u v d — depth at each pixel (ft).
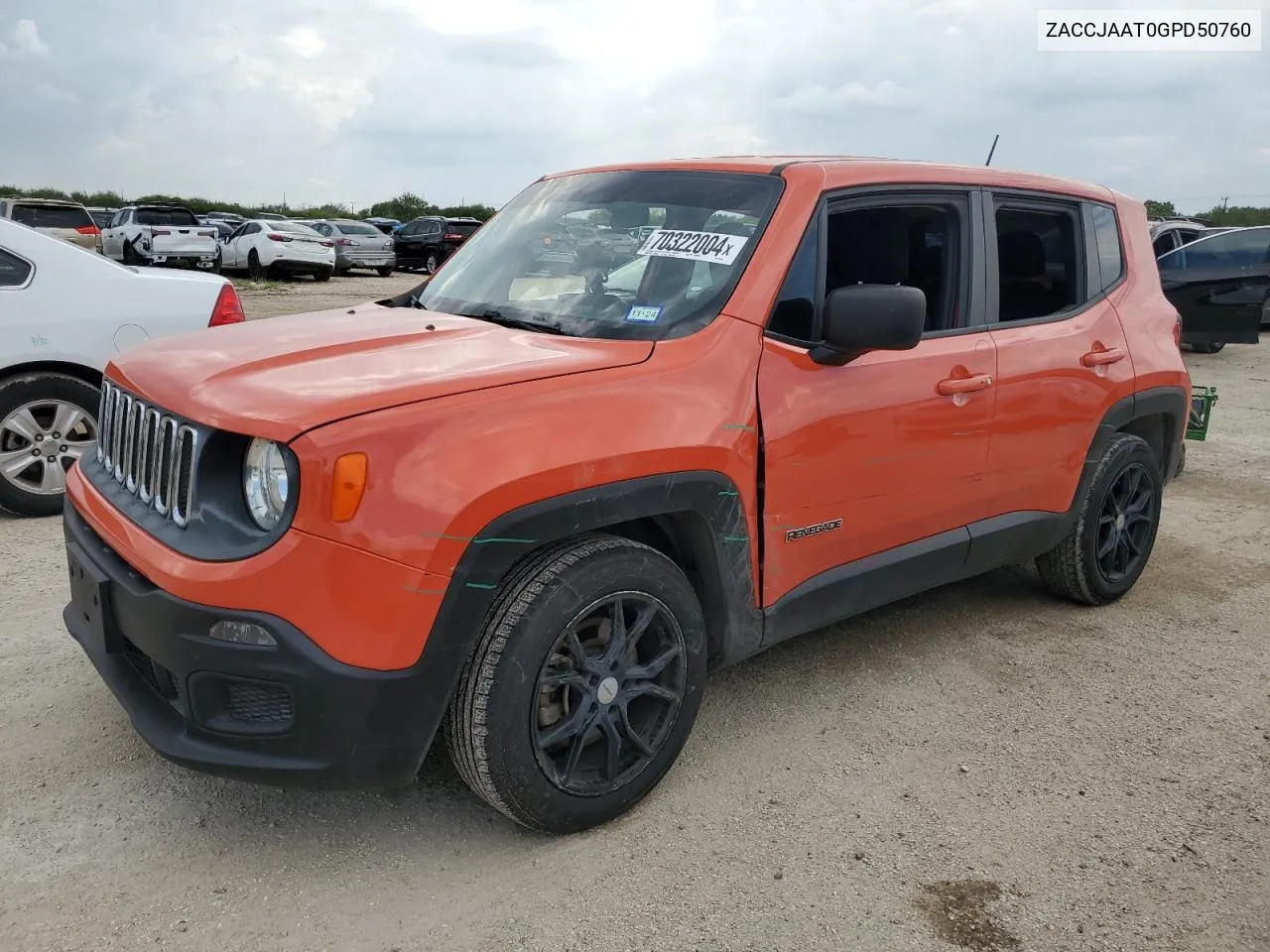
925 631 13.89
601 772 8.98
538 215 12.14
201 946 7.43
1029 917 8.07
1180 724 11.37
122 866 8.30
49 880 8.09
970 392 11.55
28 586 14.08
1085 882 8.52
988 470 12.09
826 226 10.44
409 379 8.00
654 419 8.63
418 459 7.46
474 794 9.52
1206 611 14.89
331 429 7.27
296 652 7.29
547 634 8.13
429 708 7.77
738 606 9.77
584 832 8.99
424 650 7.58
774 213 10.19
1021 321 12.60
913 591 11.85
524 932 7.71
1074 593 14.58
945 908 8.13
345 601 7.30
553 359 8.70
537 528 7.94
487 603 7.84
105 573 8.39
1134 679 12.50
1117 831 9.27
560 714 8.66
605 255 10.78
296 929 7.66
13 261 16.75
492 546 7.72
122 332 17.57
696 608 9.25
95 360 17.31
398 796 9.46
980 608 14.84
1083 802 9.73
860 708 11.51
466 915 7.88
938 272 11.67
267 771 7.66
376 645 7.41
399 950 7.48
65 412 17.30
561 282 10.77
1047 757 10.57
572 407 8.23
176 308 18.17
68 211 73.05
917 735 10.94
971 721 11.30
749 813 9.36
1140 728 11.25
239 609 7.30
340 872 8.35
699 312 9.63
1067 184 13.65
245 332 10.15
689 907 8.04
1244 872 8.72
